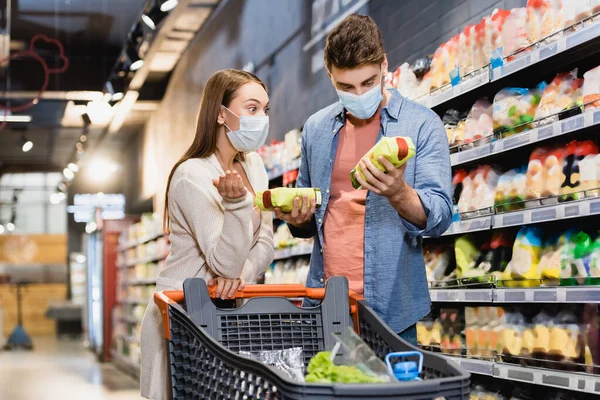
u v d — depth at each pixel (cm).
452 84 394
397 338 200
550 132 323
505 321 365
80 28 1289
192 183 234
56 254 2517
